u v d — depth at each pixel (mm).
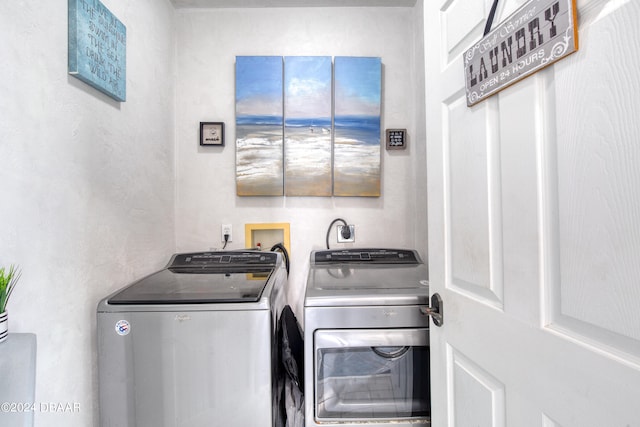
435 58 882
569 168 480
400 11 1894
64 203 939
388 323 1081
